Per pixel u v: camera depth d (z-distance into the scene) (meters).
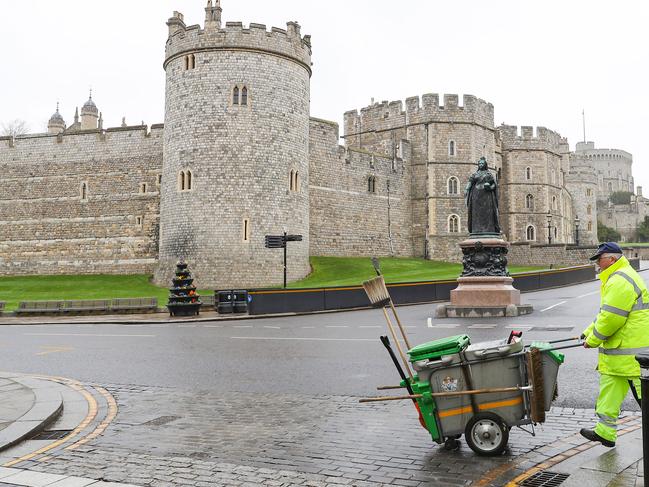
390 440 7.22
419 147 51.34
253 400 9.50
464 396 6.55
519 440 7.02
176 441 7.38
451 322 19.12
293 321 22.02
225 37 35.59
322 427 7.87
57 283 39.38
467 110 51.25
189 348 15.24
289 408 8.92
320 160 44.62
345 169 46.38
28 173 45.44
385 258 47.44
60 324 23.28
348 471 6.15
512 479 5.75
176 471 6.25
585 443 6.75
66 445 7.28
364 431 7.64
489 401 6.50
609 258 6.34
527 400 6.46
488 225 21.55
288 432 7.66
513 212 56.44
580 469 5.76
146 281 38.62
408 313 23.23
